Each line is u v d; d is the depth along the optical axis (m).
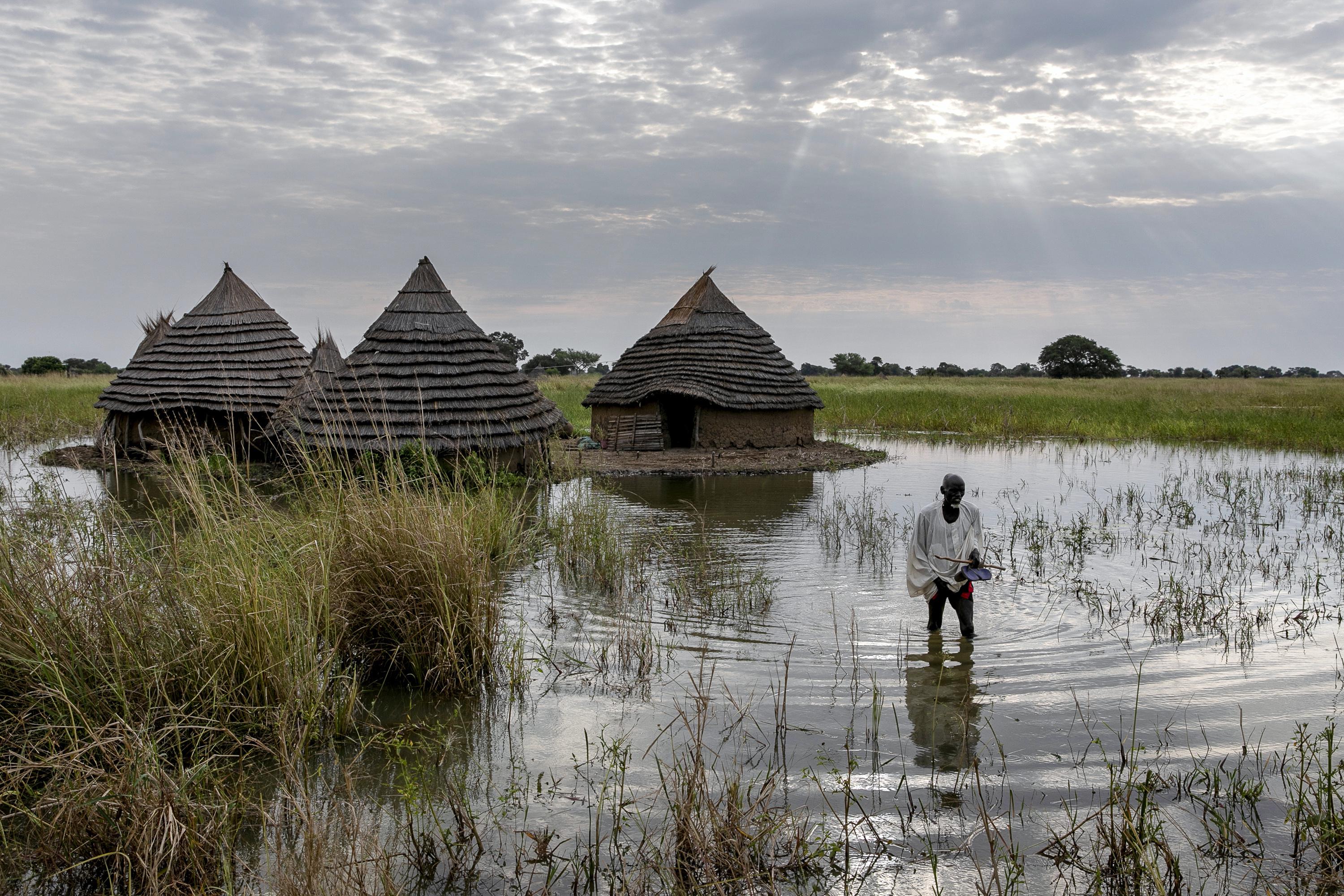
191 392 18.48
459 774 5.25
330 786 5.07
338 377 15.60
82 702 5.13
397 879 4.22
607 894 4.10
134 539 6.93
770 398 22.70
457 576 6.73
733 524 12.79
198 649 5.48
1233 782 4.99
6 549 5.56
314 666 5.77
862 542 11.23
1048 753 5.46
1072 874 4.23
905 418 29.62
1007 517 13.34
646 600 8.80
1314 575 9.70
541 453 16.73
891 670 6.88
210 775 4.82
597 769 5.29
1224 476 16.88
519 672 6.61
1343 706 6.09
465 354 16.12
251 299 20.12
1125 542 11.54
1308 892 4.01
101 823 4.31
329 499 7.72
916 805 4.88
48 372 48.34
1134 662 7.04
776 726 5.82
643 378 23.05
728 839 4.24
